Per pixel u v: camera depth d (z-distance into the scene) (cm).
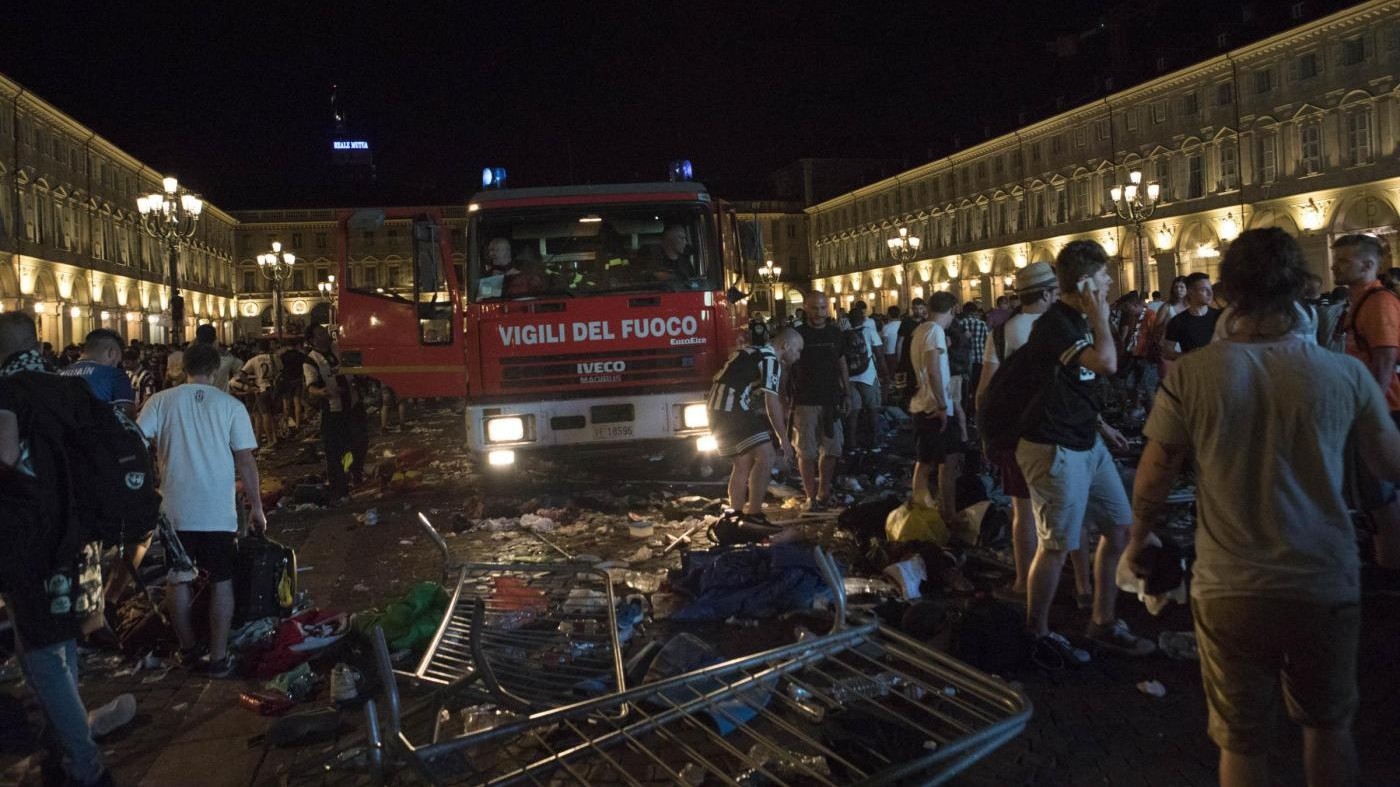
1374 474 289
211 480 571
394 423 2117
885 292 8612
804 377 951
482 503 1027
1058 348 507
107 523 414
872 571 706
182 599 582
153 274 6638
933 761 316
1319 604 279
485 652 535
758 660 409
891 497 822
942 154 7650
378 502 1135
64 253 5116
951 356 1334
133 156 6169
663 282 1028
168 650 608
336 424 1165
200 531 568
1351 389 283
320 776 438
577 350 1013
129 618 630
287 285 9412
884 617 597
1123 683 508
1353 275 586
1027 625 543
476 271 1021
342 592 750
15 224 4503
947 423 796
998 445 538
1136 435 1309
